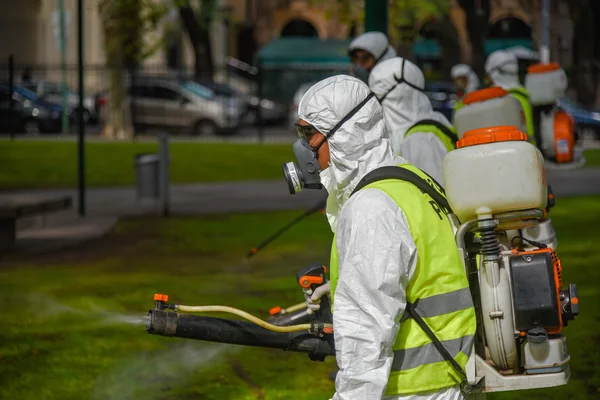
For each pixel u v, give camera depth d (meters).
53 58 44.97
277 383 7.12
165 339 8.34
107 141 28.39
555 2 34.47
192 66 46.41
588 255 11.87
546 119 10.98
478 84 17.70
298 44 45.81
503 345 3.68
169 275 11.16
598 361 7.40
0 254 12.52
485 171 3.69
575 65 34.59
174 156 25.39
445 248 3.63
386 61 6.98
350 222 3.55
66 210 16.97
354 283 3.46
